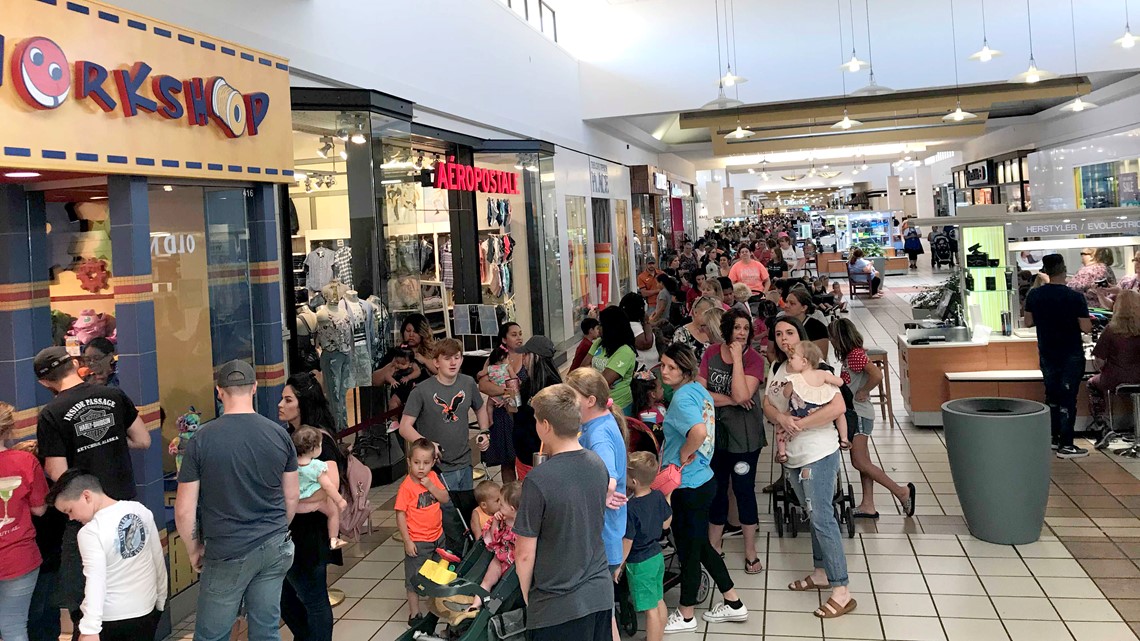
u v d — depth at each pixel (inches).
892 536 234.1
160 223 209.3
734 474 213.2
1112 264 410.9
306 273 303.3
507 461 258.2
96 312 208.4
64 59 166.4
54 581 174.6
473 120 436.8
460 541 197.6
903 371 379.6
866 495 249.1
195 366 222.4
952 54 593.6
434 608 175.8
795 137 957.2
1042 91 684.7
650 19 644.7
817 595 199.0
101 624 142.6
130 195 188.4
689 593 184.4
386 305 323.6
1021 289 414.3
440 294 430.3
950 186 1467.8
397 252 336.2
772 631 181.9
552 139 582.2
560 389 129.5
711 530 211.9
